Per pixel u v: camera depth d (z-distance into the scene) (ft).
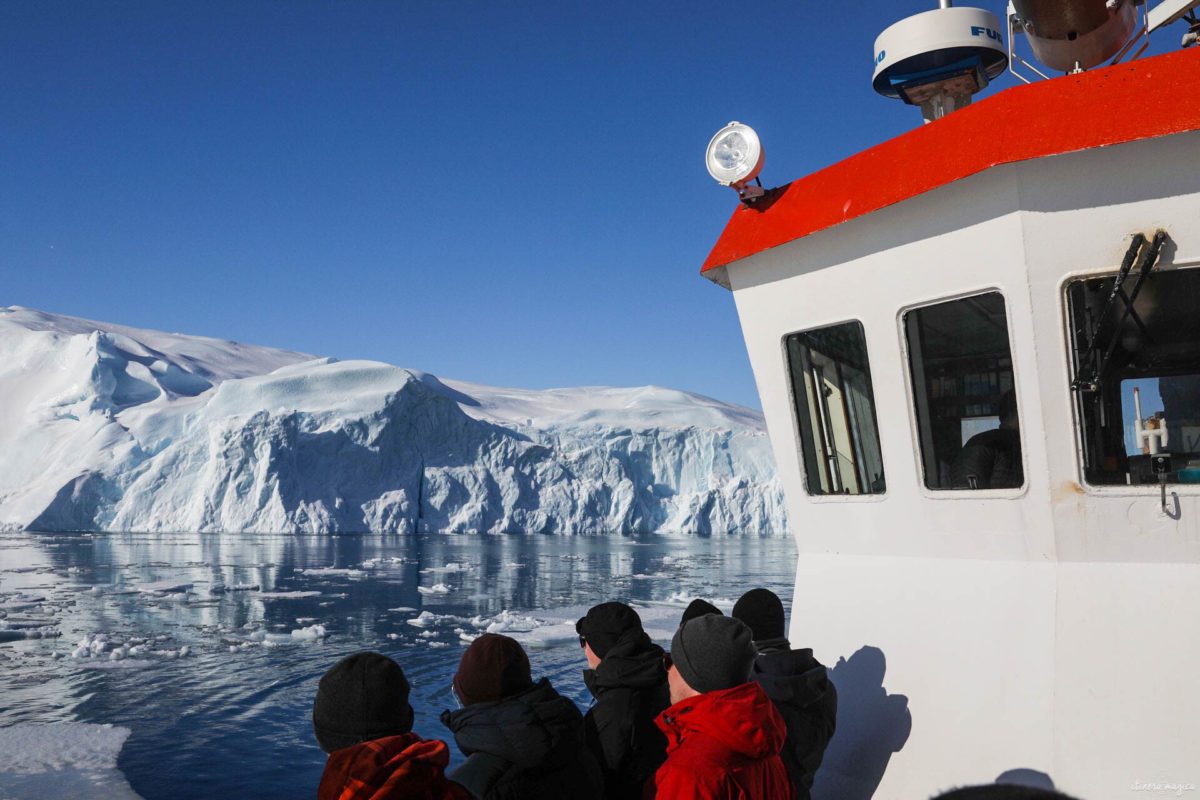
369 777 4.90
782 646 7.66
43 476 171.53
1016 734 7.19
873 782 8.17
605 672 7.33
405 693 5.65
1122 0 8.74
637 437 215.72
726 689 5.63
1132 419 6.89
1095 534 7.04
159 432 176.65
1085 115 6.77
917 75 9.61
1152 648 6.71
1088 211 6.79
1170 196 6.54
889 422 8.27
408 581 85.51
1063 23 8.86
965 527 7.84
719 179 9.27
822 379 9.05
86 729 31.71
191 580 83.15
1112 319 6.84
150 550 120.06
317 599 71.00
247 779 26.55
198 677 40.88
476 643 6.64
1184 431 6.71
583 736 6.65
